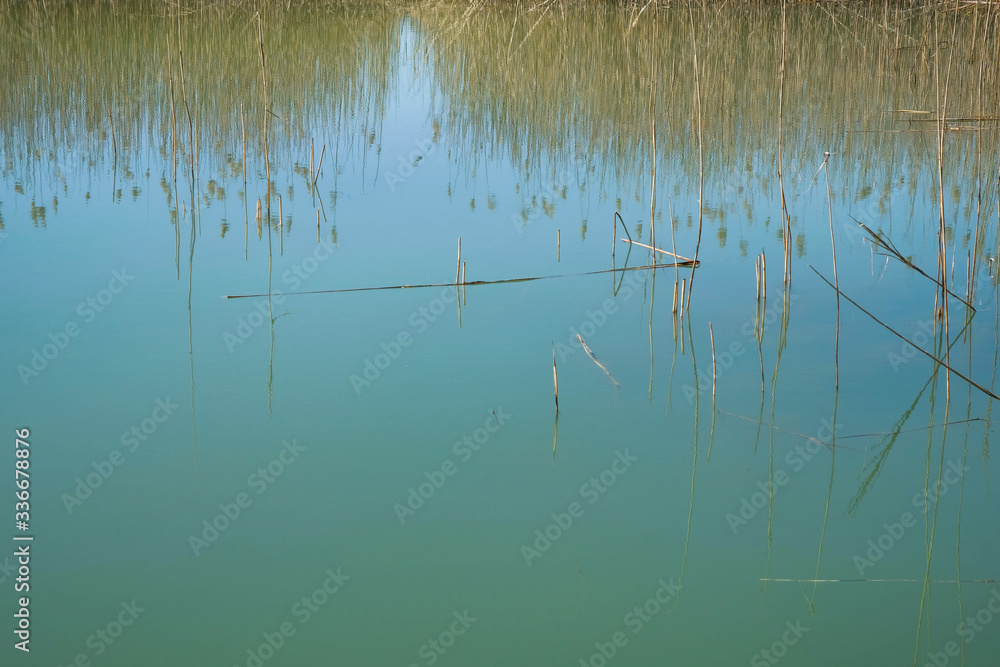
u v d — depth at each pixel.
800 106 8.65
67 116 8.05
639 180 6.75
